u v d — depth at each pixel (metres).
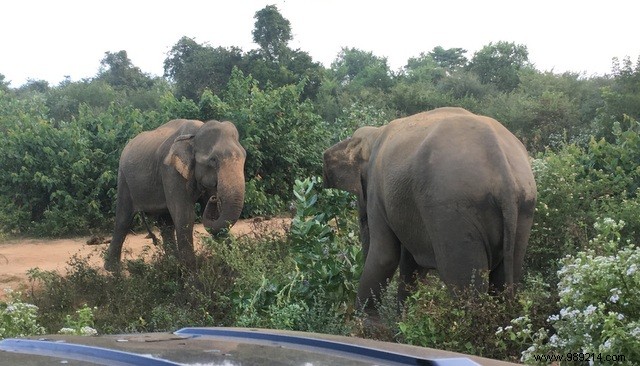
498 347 5.41
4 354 2.23
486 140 6.12
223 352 2.20
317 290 7.88
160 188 11.70
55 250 15.99
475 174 5.98
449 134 6.25
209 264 9.06
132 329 7.85
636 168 9.66
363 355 2.25
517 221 6.05
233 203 10.71
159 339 2.52
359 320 6.79
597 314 4.75
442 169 6.10
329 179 8.11
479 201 5.96
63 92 47.50
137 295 9.05
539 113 29.09
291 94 20.64
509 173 5.98
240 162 10.96
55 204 19.41
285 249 9.41
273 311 7.34
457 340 5.52
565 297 5.02
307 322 7.09
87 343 2.35
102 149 19.84
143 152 12.04
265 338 2.56
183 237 10.98
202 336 2.64
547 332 5.37
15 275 11.55
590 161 10.08
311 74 38.78
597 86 36.97
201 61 37.16
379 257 7.17
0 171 19.55
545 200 8.48
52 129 19.70
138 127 19.88
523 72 39.72
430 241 6.39
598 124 19.72
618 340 4.55
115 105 22.31
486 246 6.05
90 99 46.44
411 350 2.31
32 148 19.58
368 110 18.72
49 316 8.90
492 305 5.54
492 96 37.94
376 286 7.27
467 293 5.80
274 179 19.83
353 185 7.92
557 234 8.19
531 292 6.02
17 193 19.41
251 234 10.85
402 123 7.11
